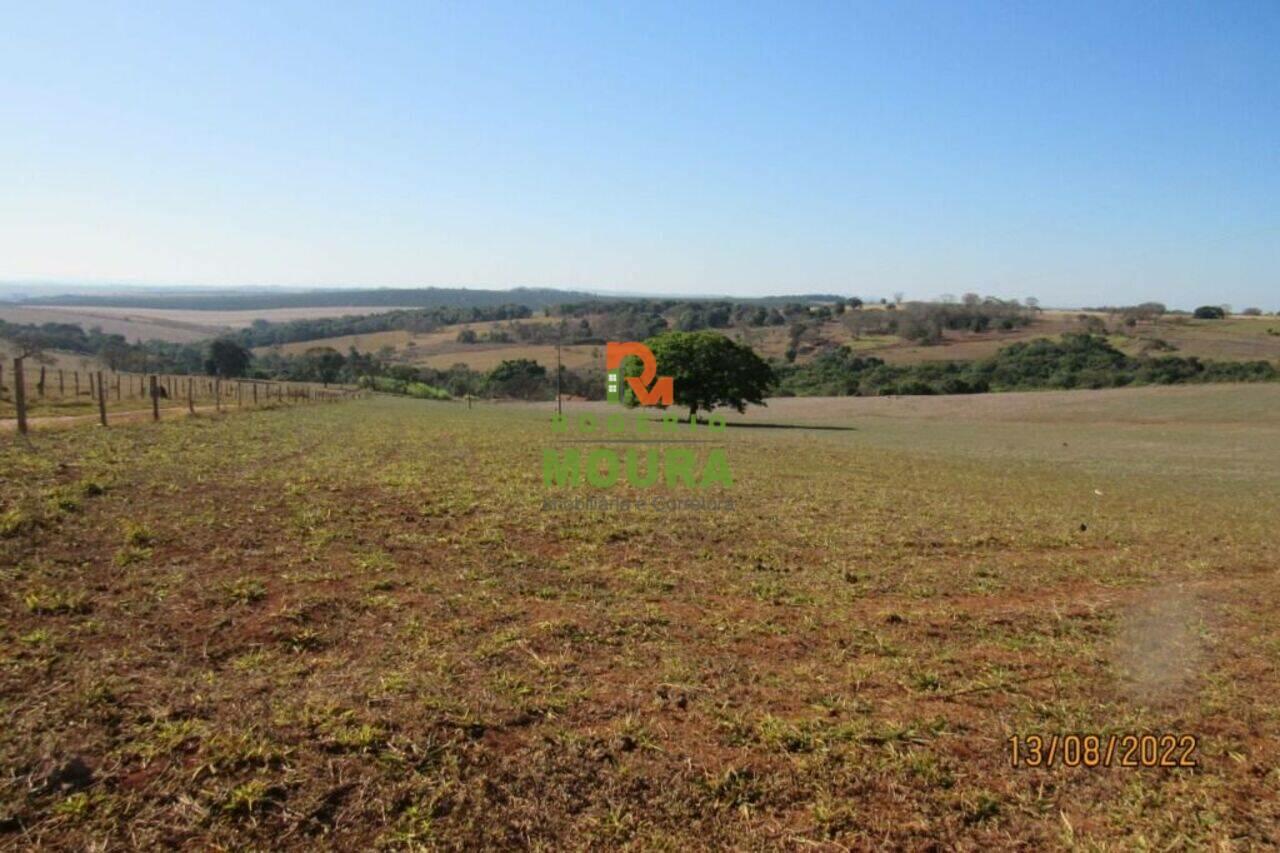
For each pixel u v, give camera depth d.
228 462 13.98
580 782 4.12
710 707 5.14
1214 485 25.38
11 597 6.08
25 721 4.23
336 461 15.52
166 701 4.62
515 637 6.21
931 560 10.30
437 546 9.09
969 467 26.67
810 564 9.64
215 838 3.48
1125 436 46.62
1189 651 7.00
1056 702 5.63
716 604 7.61
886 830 3.91
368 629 6.16
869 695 5.56
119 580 6.75
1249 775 4.72
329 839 3.54
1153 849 3.89
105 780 3.81
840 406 69.38
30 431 15.87
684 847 3.69
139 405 29.06
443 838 3.59
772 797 4.14
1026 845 3.88
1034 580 9.52
